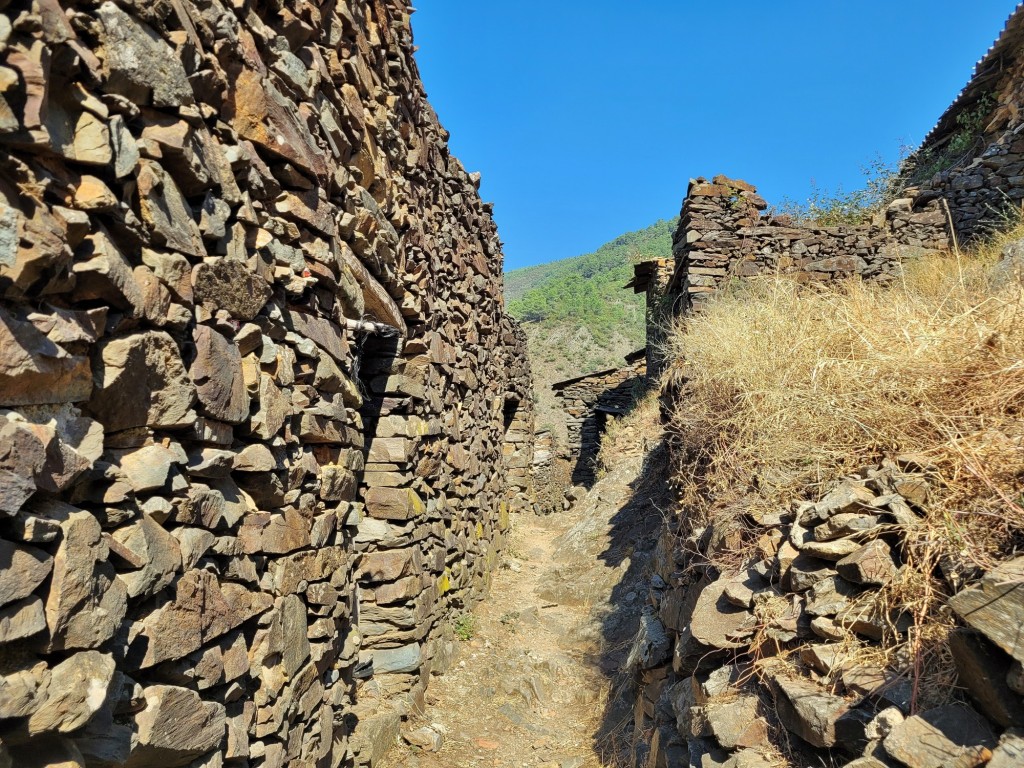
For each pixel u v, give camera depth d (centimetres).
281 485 270
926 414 288
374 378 500
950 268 629
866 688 205
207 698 214
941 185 1016
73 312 152
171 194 195
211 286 213
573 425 1872
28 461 131
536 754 454
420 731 441
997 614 166
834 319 427
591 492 1185
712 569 365
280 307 277
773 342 436
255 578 246
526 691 540
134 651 172
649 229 10000
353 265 373
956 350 312
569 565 867
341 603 346
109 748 158
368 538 470
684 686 343
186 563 195
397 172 480
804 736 215
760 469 367
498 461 980
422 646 505
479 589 739
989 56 1121
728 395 441
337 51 362
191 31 207
